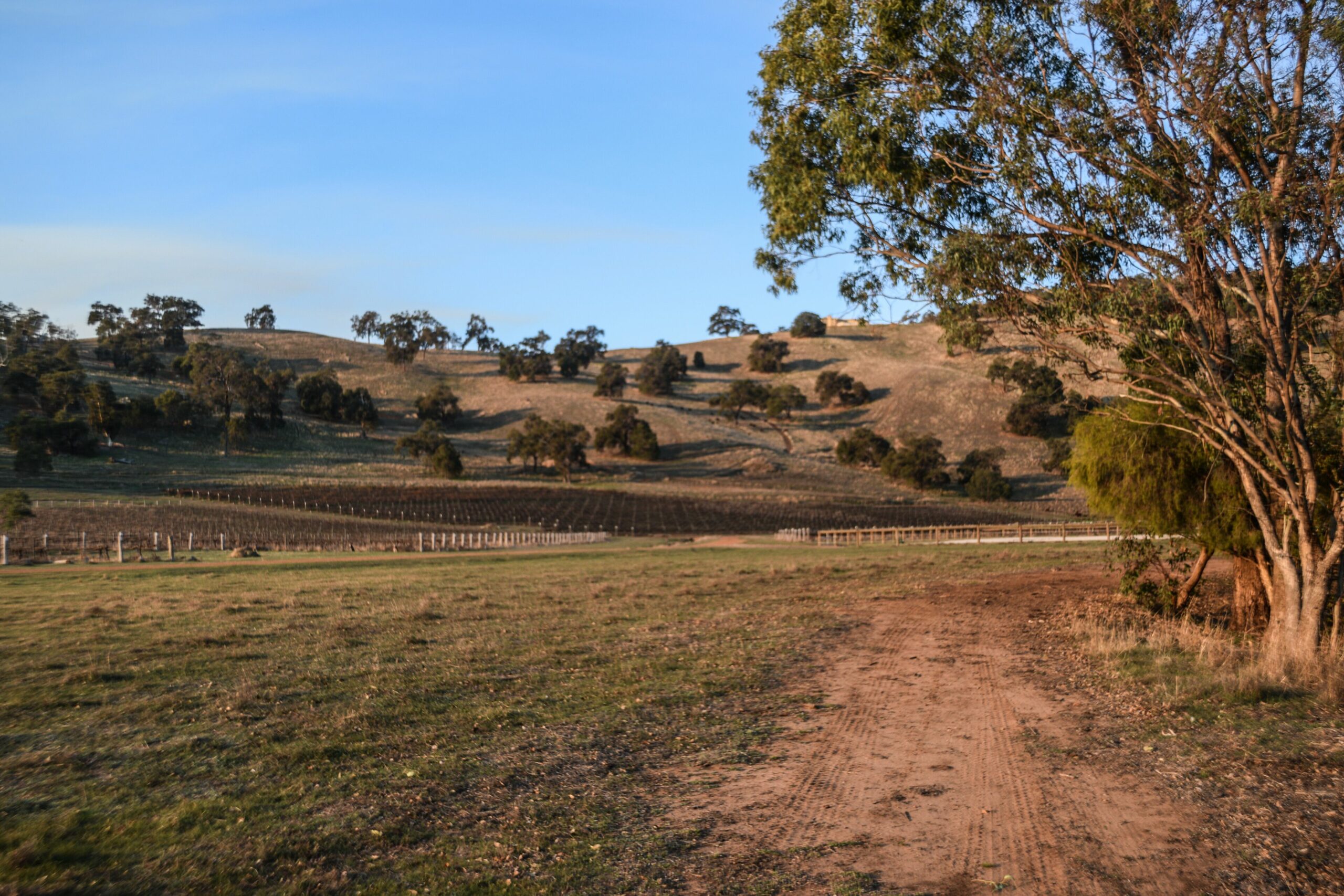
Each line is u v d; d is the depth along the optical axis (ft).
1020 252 45.19
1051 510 311.88
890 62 47.06
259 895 17.69
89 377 508.94
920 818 22.66
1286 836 20.77
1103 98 42.75
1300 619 42.86
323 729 30.76
